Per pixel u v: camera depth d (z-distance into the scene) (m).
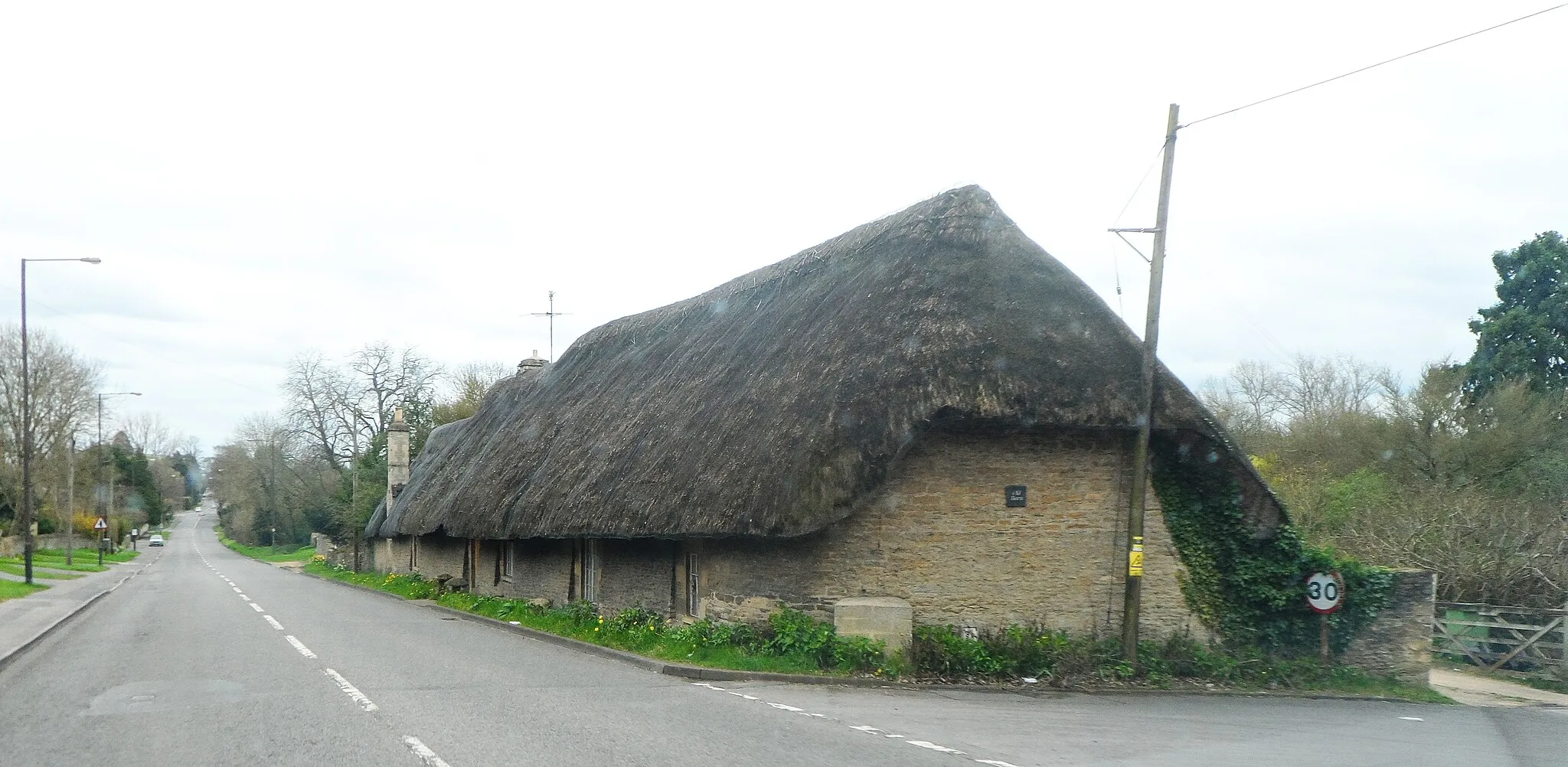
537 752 8.57
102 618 23.34
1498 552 20.66
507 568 27.89
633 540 19.55
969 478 15.22
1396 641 15.55
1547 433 31.00
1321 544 23.44
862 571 14.98
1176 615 15.59
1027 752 9.16
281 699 11.26
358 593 34.91
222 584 39.44
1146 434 14.80
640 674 13.96
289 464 93.25
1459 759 9.85
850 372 15.14
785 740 9.31
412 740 9.00
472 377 74.94
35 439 60.34
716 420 17.34
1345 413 37.66
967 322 15.22
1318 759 9.45
